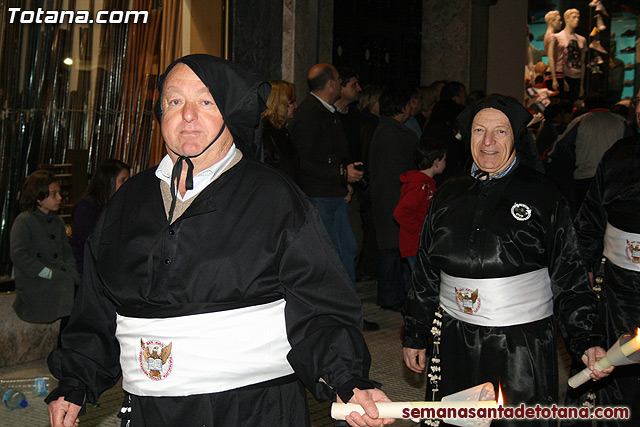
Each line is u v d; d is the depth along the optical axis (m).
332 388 2.10
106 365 2.34
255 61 7.63
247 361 2.15
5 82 6.09
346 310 2.22
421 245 3.44
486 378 3.18
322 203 6.54
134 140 6.89
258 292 2.16
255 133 2.38
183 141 2.18
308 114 6.51
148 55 6.91
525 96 14.57
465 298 3.23
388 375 5.67
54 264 5.67
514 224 3.18
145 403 2.18
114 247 2.27
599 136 7.85
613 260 3.92
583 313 3.15
